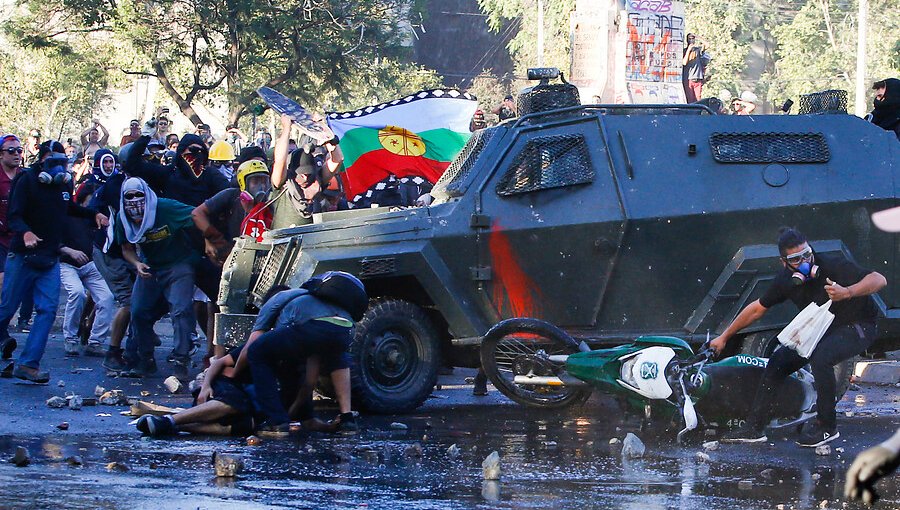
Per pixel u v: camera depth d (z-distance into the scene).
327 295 9.94
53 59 51.97
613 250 11.52
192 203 14.59
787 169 11.86
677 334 11.69
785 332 9.55
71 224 15.01
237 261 11.80
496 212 11.57
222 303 11.84
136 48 47.00
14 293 12.72
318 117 13.80
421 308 11.81
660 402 10.06
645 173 11.68
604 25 31.97
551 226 11.52
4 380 12.64
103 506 6.44
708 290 11.70
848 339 9.45
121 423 10.13
